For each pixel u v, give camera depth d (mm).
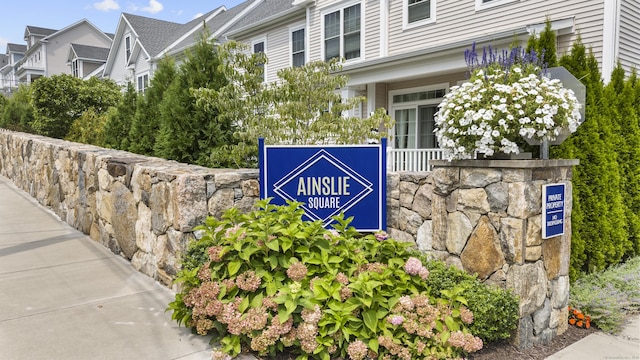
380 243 3102
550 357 2783
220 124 5582
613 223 4078
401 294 2809
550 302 3006
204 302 2676
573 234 3729
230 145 5430
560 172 3012
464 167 3027
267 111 5809
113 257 4496
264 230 2812
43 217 6359
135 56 21359
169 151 5418
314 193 3627
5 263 4281
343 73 9547
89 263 4297
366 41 10781
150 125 7090
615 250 4152
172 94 5699
